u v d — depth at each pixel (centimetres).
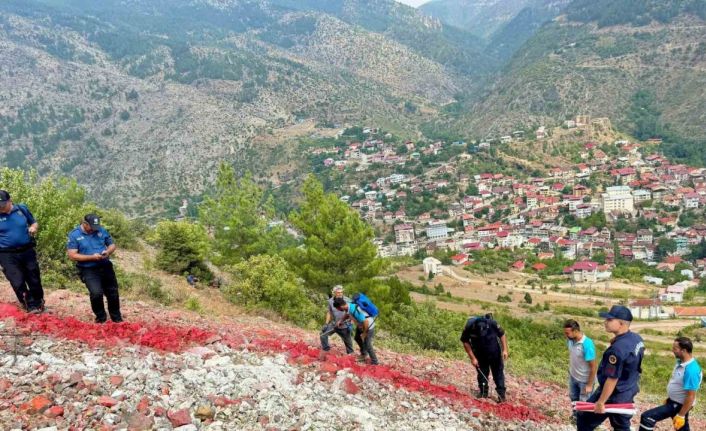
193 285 2502
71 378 580
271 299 2164
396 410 742
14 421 483
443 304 6806
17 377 581
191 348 795
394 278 3016
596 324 6200
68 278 1510
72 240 857
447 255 10812
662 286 8719
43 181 1553
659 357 4803
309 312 2189
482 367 997
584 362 861
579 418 701
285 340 1096
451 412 803
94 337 768
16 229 880
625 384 657
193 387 630
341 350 1119
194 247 2709
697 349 5444
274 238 3378
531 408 1012
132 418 516
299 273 2483
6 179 1463
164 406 566
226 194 3309
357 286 2352
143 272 2369
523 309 6925
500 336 984
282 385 697
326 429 591
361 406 715
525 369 1775
